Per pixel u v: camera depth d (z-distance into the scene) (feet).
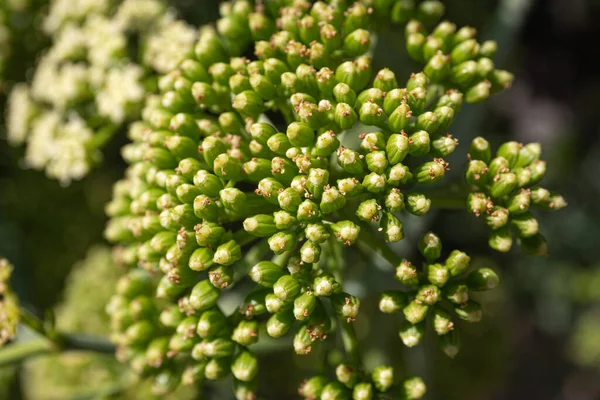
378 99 0.47
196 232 0.46
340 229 0.45
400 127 0.46
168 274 0.47
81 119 0.61
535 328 1.09
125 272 0.64
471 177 0.48
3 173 0.74
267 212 0.47
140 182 0.50
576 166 0.98
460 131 0.59
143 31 0.61
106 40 0.60
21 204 0.74
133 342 0.51
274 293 0.46
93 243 0.76
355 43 0.49
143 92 0.59
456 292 0.46
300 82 0.48
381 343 0.63
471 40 0.50
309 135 0.46
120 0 0.63
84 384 0.63
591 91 0.94
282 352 0.68
